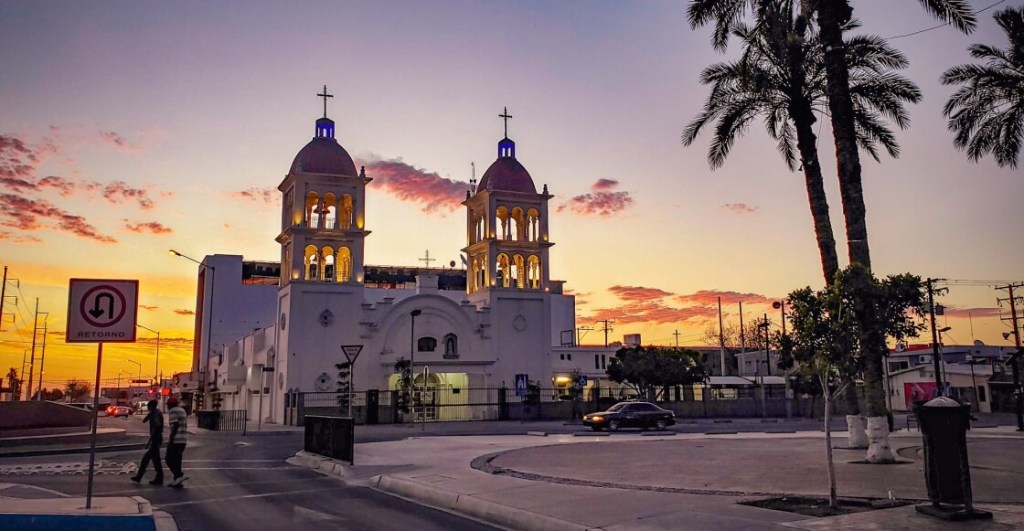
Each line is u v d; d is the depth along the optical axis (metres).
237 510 13.62
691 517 11.30
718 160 28.08
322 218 55.50
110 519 10.58
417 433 37.47
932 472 11.13
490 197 59.50
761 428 41.38
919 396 70.69
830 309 12.99
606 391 72.50
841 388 13.04
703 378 62.56
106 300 11.42
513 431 39.03
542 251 60.69
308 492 16.08
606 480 16.36
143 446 28.83
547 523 11.50
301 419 48.38
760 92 25.75
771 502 12.76
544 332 59.62
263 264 88.00
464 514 13.23
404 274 88.88
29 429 33.22
